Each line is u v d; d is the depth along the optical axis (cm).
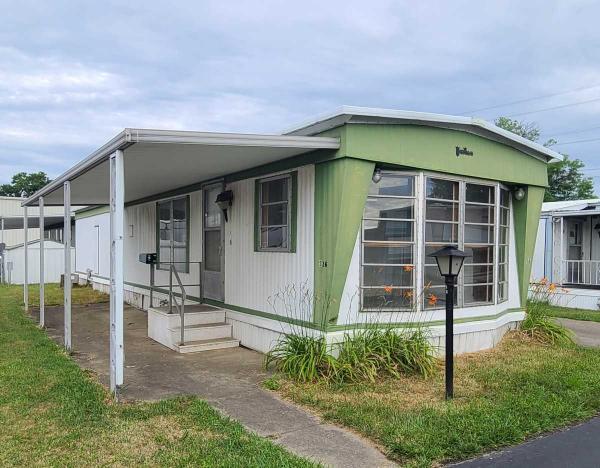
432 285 736
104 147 599
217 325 861
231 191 870
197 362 730
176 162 728
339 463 407
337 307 653
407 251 713
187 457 409
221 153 657
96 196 1130
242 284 842
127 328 1035
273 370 680
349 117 627
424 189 719
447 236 754
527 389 590
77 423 485
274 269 759
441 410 516
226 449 424
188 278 1041
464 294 781
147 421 491
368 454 425
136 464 402
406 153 686
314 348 641
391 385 603
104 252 1742
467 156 760
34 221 2502
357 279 675
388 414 506
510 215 900
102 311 1286
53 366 698
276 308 753
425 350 662
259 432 471
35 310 1313
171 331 824
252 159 721
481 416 496
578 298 1506
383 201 698
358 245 676
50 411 518
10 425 484
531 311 947
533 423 485
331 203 650
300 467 390
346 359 630
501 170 816
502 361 726
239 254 852
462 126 743
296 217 712
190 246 1034
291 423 494
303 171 700
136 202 1359
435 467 404
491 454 430
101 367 709
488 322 802
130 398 564
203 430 468
